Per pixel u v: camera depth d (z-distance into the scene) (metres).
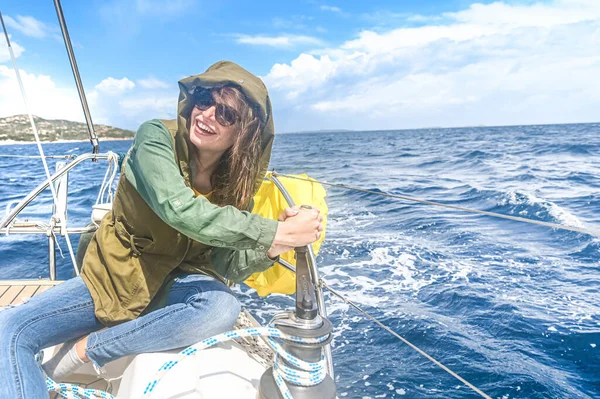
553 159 21.30
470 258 6.29
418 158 25.66
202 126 1.27
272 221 1.13
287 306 4.71
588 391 3.36
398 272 5.75
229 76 1.23
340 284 5.38
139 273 1.33
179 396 1.08
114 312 1.33
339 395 3.31
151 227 1.29
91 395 1.16
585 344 3.94
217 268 1.54
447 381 3.47
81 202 10.92
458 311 4.62
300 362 0.92
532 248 6.74
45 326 1.24
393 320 4.40
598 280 5.39
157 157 1.18
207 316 1.27
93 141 2.81
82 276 1.35
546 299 4.88
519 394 3.34
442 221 8.55
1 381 1.03
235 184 1.39
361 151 35.03
